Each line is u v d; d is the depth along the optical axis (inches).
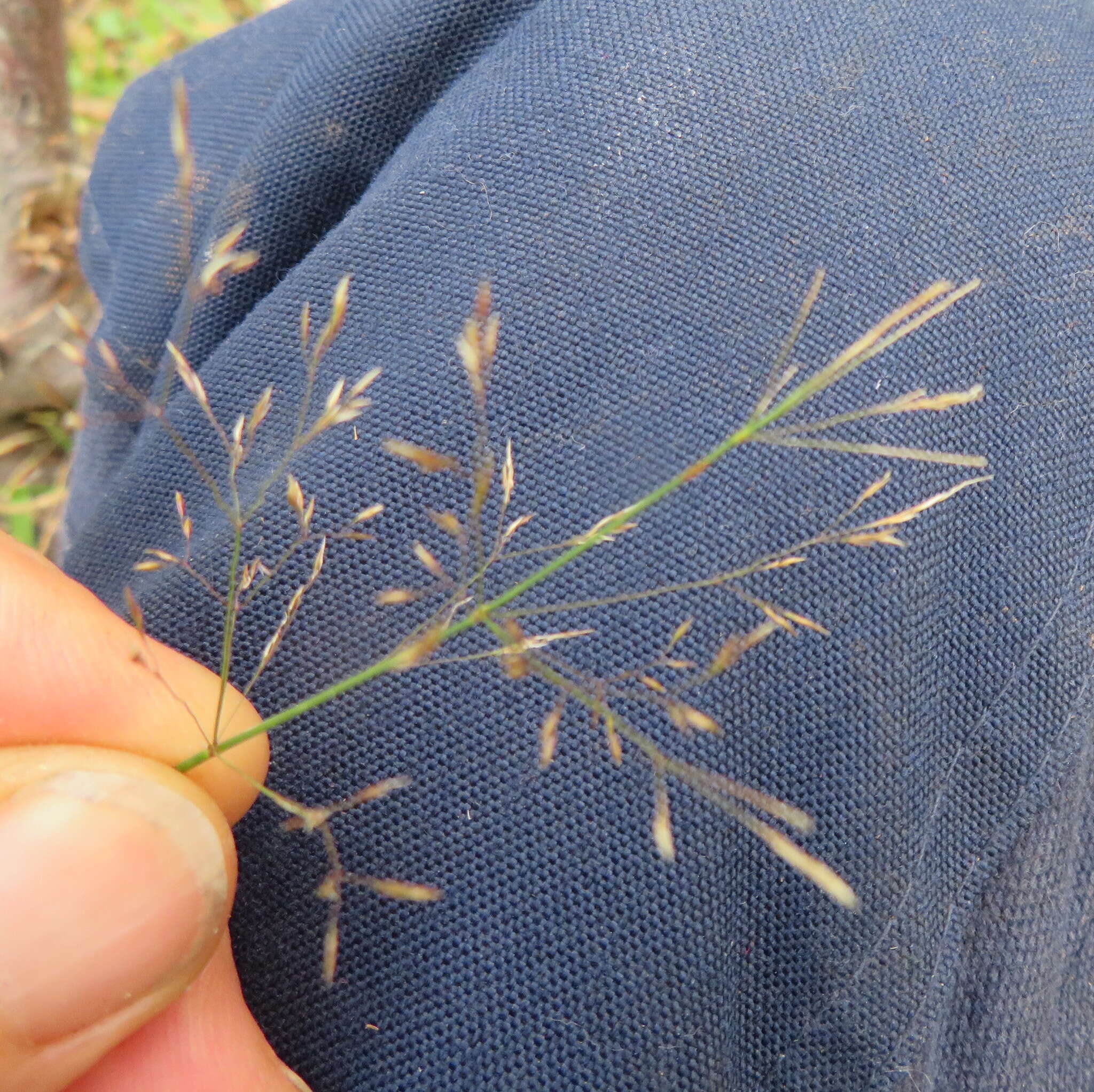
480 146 3.0
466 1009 2.5
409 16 3.5
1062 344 2.8
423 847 2.6
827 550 2.7
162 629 2.9
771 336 2.8
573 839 2.6
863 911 2.6
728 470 2.7
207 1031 2.5
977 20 3.2
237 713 2.7
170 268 3.7
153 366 3.7
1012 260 2.9
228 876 2.4
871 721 2.6
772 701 2.6
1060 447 2.8
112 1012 2.3
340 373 3.0
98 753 2.4
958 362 2.8
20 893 2.2
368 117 3.5
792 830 2.6
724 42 3.0
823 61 3.0
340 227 3.2
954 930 2.7
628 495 2.7
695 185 2.9
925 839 2.7
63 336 6.2
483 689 2.7
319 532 2.8
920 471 2.7
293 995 2.7
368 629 2.8
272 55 3.9
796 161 2.9
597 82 3.0
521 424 2.8
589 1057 2.5
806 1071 2.6
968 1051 2.7
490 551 2.7
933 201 2.9
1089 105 3.1
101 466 4.0
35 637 2.5
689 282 2.9
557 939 2.5
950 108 3.0
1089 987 2.8
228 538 2.9
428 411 2.8
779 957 2.7
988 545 2.7
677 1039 2.5
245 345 3.1
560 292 2.9
